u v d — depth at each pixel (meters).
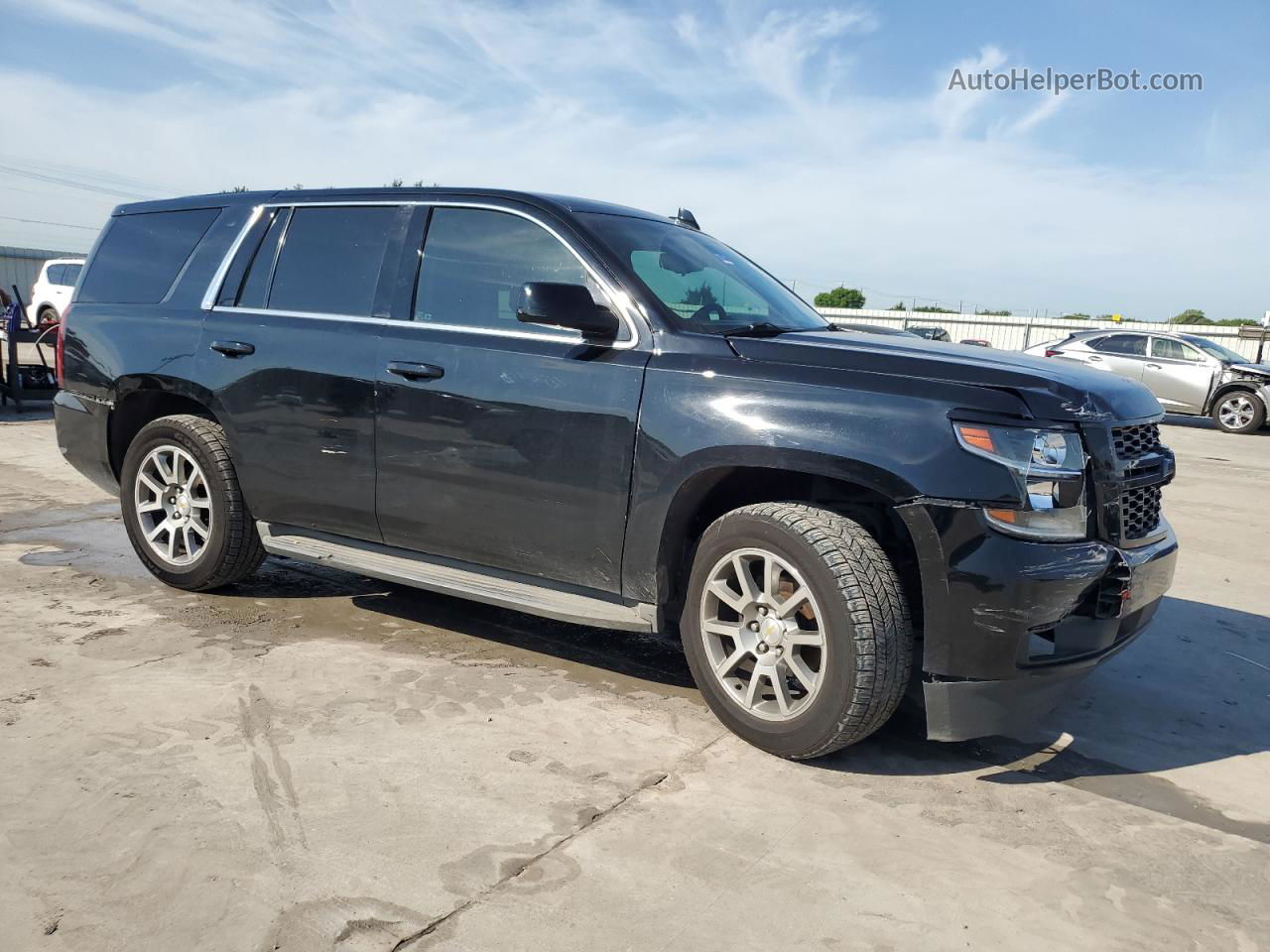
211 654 3.62
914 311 35.44
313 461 3.82
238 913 2.07
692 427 2.98
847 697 2.75
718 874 2.32
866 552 2.77
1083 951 2.10
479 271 3.56
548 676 3.55
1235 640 4.42
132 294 4.49
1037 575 2.64
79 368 4.54
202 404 4.09
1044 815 2.71
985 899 2.28
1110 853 2.53
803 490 3.23
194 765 2.72
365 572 3.76
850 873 2.36
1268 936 2.19
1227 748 3.25
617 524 3.16
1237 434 14.91
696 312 3.33
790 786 2.79
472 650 3.80
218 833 2.38
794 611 2.89
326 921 2.06
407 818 2.49
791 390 2.88
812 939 2.09
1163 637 4.42
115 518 5.88
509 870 2.28
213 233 4.32
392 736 2.97
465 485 3.45
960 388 2.74
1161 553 3.05
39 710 3.04
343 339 3.74
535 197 3.54
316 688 3.32
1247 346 27.75
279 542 4.03
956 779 2.90
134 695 3.19
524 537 3.39
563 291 3.07
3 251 29.28
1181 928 2.21
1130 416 2.97
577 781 2.74
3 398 11.27
